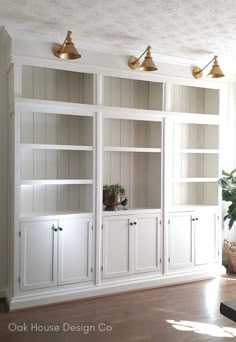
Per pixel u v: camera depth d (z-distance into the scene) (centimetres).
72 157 396
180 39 360
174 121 417
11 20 312
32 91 373
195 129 470
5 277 367
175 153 456
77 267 365
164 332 292
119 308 341
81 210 386
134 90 430
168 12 296
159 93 416
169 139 415
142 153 438
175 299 365
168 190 416
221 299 365
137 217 397
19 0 276
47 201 383
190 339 281
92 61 368
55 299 351
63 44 326
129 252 392
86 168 386
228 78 488
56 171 388
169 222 416
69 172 395
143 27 329
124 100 424
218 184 448
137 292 387
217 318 319
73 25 323
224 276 444
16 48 332
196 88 469
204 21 315
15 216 336
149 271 404
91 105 368
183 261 424
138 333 290
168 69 410
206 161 469
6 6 286
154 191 424
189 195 467
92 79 374
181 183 461
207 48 388
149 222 404
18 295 338
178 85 452
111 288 379
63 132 391
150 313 330
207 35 350
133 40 362
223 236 493
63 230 358
